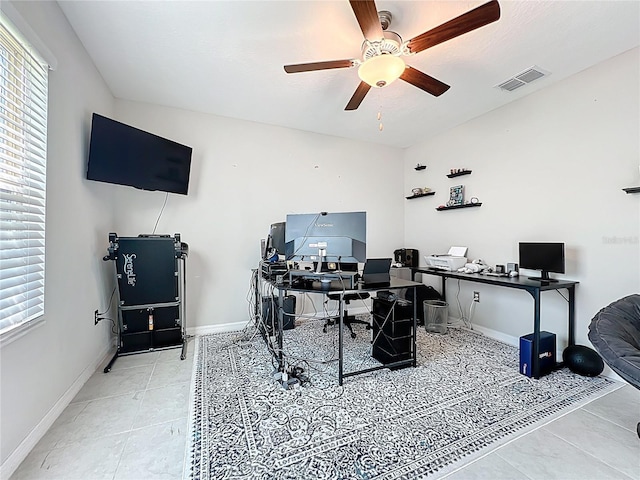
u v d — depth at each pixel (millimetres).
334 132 4090
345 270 2646
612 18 1922
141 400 2039
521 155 3088
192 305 3428
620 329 1814
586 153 2576
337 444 1615
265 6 1827
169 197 3312
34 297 1631
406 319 2605
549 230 2857
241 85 2822
